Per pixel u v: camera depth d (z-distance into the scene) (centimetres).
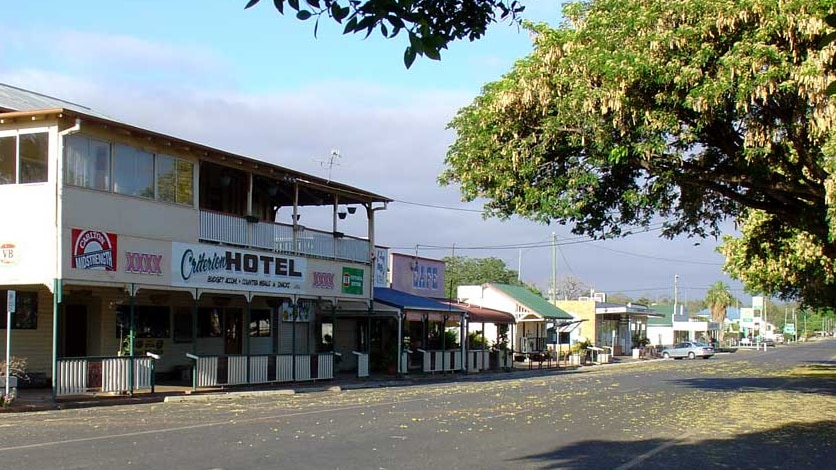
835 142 1335
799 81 1300
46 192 2055
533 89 1648
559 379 3594
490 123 1766
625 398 2391
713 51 1430
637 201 1700
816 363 5438
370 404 2119
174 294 2741
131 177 2284
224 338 3077
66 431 1440
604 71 1481
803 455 1266
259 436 1386
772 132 1470
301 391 2628
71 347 2470
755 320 15412
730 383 3203
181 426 1533
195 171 2533
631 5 1541
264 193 3272
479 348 4334
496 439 1401
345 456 1173
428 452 1229
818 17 1265
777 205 1805
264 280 2806
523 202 1773
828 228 1658
